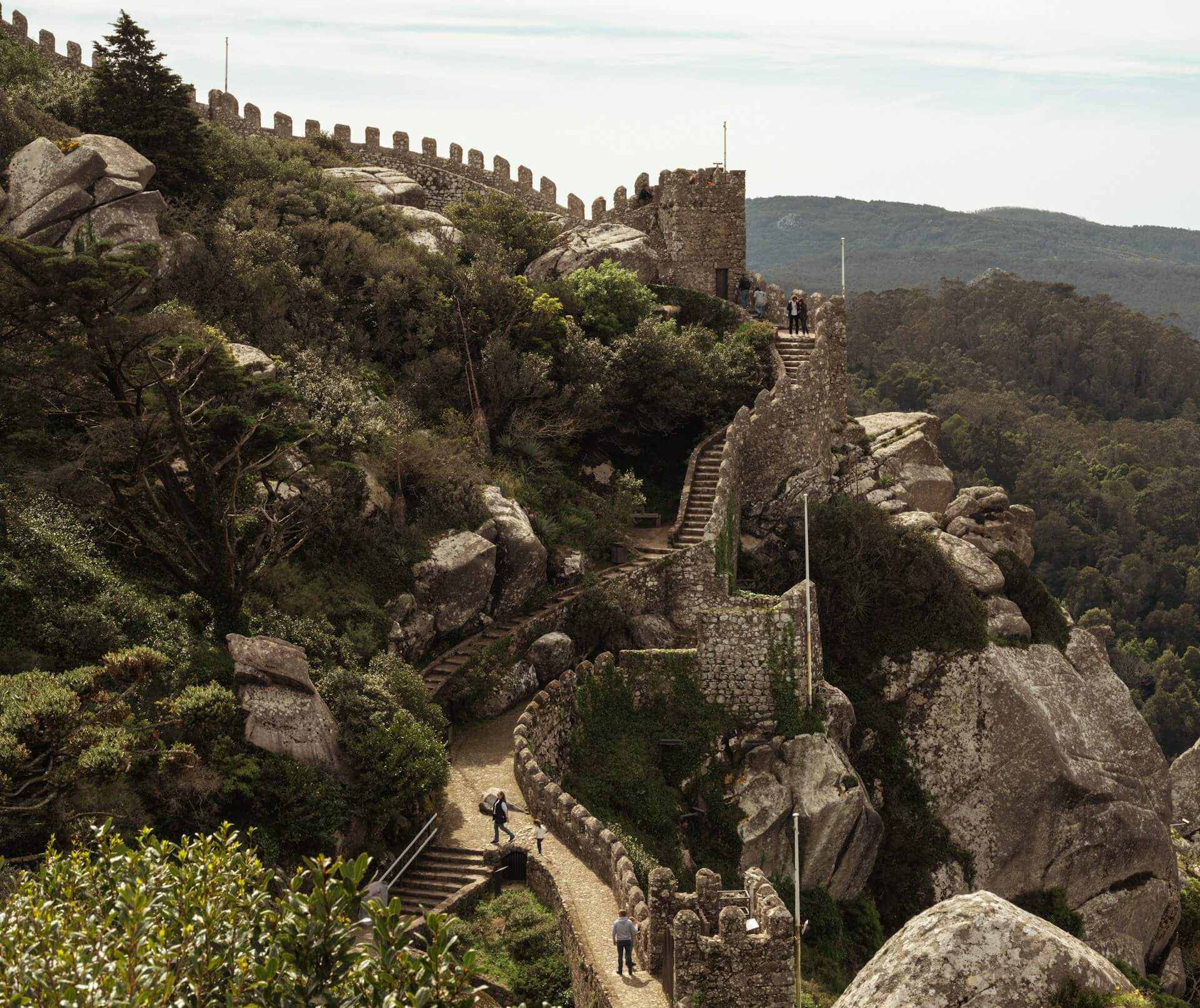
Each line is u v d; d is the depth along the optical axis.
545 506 50.16
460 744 40.44
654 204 65.75
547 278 61.41
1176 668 109.38
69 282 34.06
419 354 52.97
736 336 58.94
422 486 45.47
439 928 17.08
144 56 55.00
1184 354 173.00
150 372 36.16
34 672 28.59
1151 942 50.22
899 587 51.06
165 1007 16.53
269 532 37.41
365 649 39.25
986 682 49.66
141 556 37.03
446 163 75.88
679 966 27.61
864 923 44.09
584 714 42.44
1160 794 51.44
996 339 170.62
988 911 18.39
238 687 33.31
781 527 53.09
